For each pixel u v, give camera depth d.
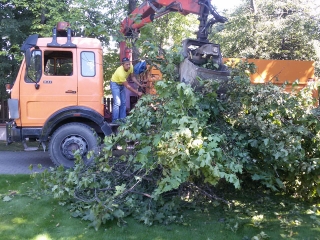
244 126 4.59
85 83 6.78
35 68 6.62
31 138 6.81
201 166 3.47
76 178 4.53
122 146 4.66
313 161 4.40
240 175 5.27
